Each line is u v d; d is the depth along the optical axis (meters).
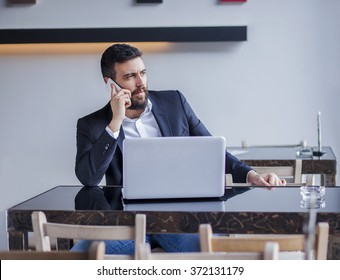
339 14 5.74
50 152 6.03
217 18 5.79
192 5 5.78
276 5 5.77
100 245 1.49
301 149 4.55
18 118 6.02
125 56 2.91
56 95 5.98
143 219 1.89
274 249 1.49
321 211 2.18
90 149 2.78
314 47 5.78
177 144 2.40
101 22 5.83
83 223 2.30
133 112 3.02
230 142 5.88
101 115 2.99
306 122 5.83
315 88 5.80
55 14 5.85
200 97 5.87
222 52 5.83
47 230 2.00
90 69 5.93
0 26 5.88
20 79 5.99
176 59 5.86
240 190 2.70
